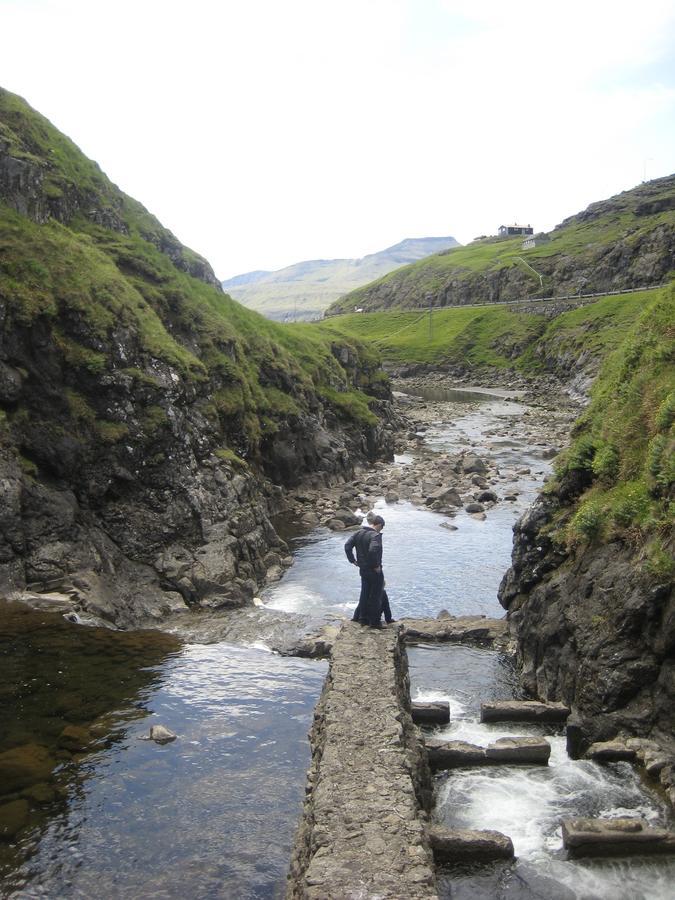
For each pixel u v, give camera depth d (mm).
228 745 17766
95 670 21625
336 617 27078
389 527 41625
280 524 42094
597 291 179875
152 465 32031
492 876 13172
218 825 14688
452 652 24203
